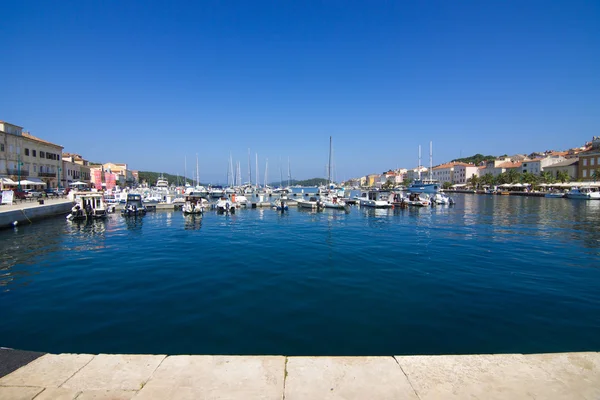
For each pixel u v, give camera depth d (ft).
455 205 199.41
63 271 48.21
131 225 105.40
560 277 45.03
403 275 45.80
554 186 302.86
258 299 35.94
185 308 33.14
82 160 311.06
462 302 35.19
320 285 41.09
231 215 141.59
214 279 43.75
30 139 193.36
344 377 13.21
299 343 25.82
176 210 160.45
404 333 27.68
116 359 14.52
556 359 14.55
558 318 30.99
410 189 323.98
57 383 12.79
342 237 80.89
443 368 13.89
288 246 68.59
